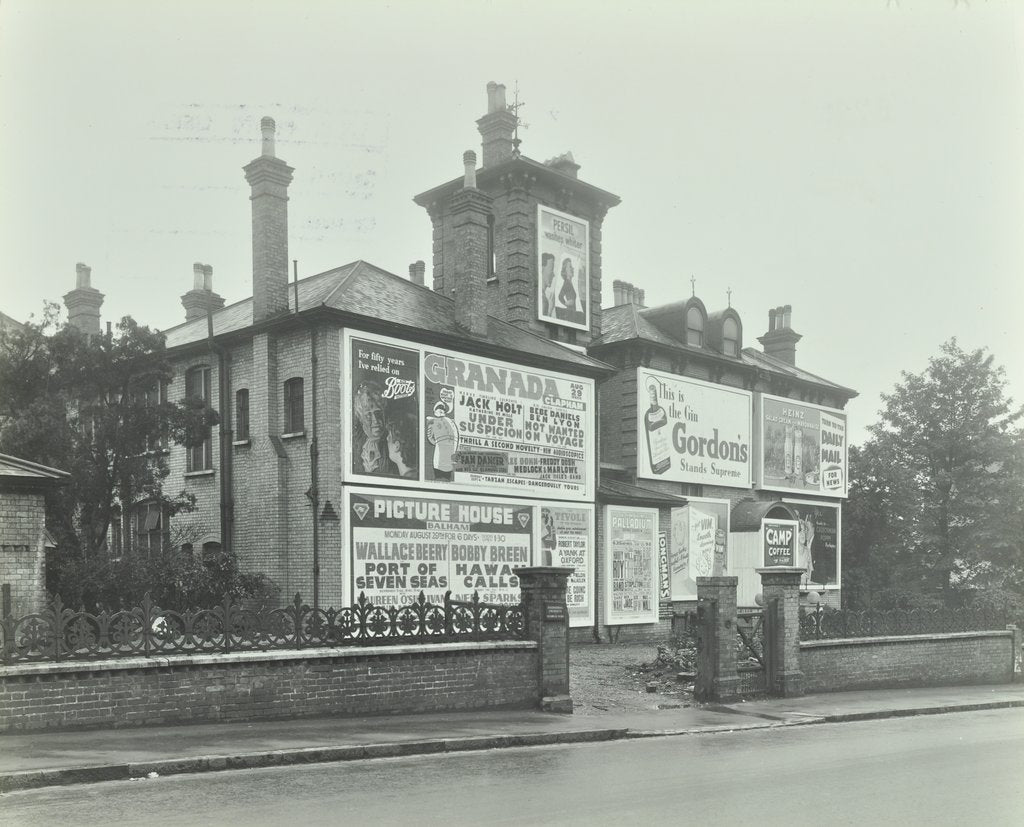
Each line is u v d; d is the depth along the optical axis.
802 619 17.91
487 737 11.05
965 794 8.37
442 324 23.98
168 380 20.45
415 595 21.92
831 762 10.15
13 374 19.36
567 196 31.28
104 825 6.84
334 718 12.02
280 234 23.44
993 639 21.69
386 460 21.69
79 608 18.50
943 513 37.06
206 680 11.28
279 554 21.62
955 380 37.81
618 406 30.67
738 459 33.72
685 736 12.45
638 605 28.23
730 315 34.56
